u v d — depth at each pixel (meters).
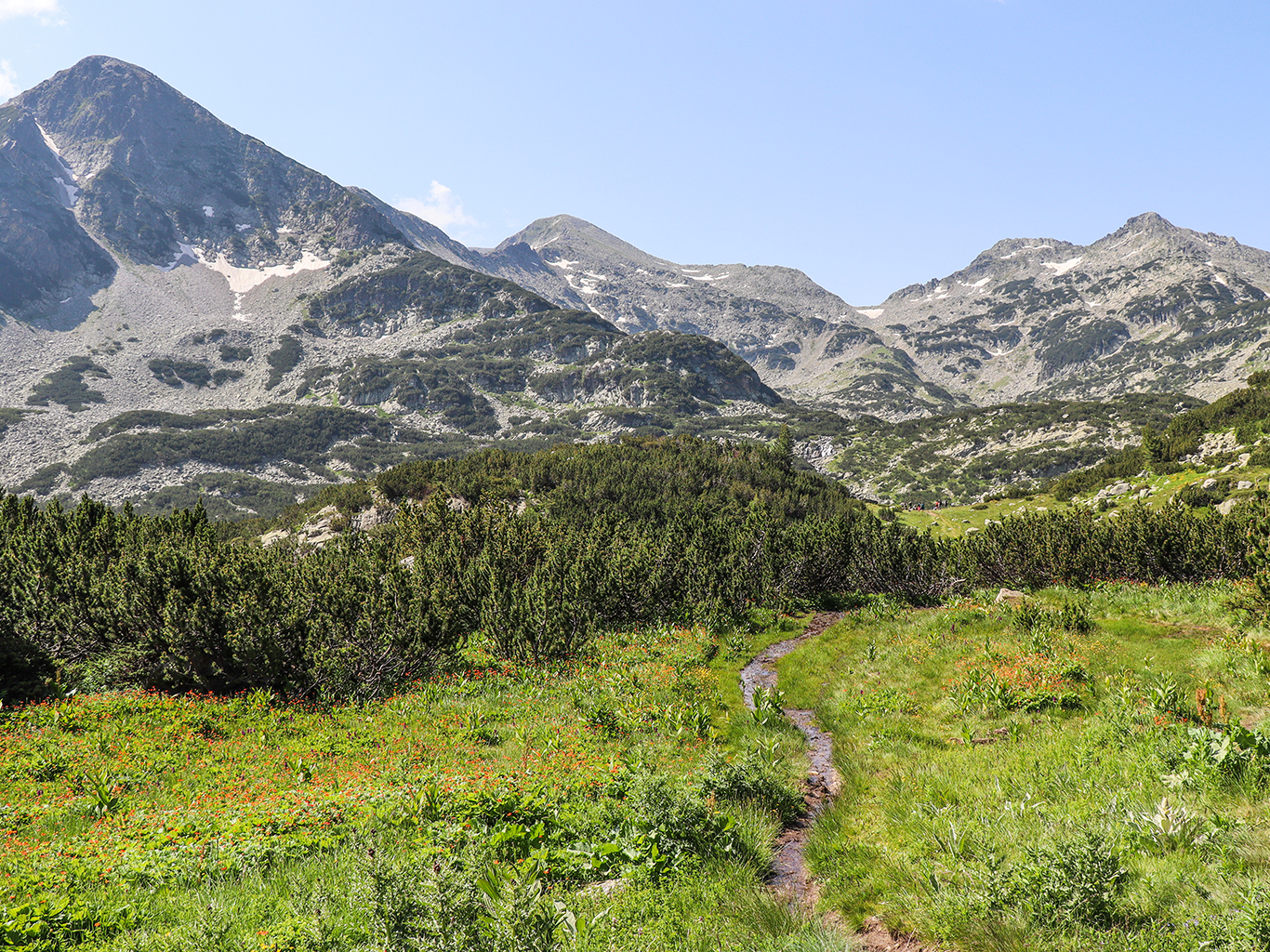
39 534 33.97
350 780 14.85
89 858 10.68
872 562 43.12
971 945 7.19
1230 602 20.83
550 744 16.92
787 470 95.50
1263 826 8.07
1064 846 8.01
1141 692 14.88
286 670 24.36
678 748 16.66
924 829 10.09
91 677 25.41
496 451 82.12
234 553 30.64
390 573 30.05
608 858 10.13
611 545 44.97
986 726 15.34
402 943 7.09
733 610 36.19
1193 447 108.69
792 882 9.91
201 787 15.06
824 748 16.56
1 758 16.56
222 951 7.63
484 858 9.55
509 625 28.36
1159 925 6.75
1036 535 37.47
